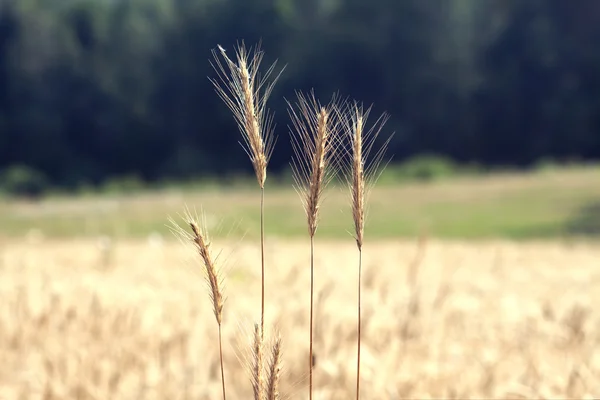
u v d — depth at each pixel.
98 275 14.30
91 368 7.38
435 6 94.62
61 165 92.88
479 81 89.06
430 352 7.99
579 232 30.39
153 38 103.31
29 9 101.62
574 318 9.05
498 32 92.00
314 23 95.31
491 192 48.19
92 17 104.12
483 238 28.95
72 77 96.75
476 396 6.65
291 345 7.67
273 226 34.53
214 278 3.86
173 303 10.63
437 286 12.23
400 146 86.31
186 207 3.96
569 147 83.88
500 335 8.89
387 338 8.12
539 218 35.72
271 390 3.69
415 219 37.12
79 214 48.00
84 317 9.30
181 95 96.00
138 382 7.08
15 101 96.44
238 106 3.64
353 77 90.31
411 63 90.56
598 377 7.15
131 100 97.19
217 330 8.75
